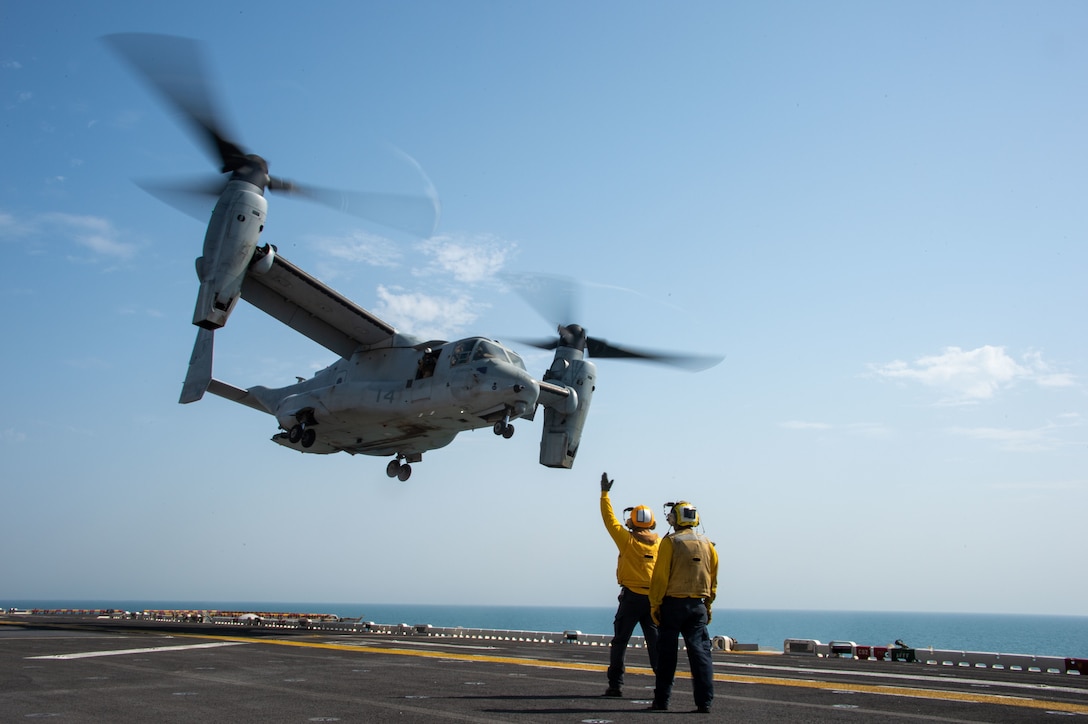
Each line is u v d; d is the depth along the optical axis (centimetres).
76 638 1541
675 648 681
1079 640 15025
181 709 650
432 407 2180
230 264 1820
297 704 682
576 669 1084
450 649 1434
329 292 2128
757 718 631
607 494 828
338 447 2611
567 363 2617
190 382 2450
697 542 695
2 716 611
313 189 1895
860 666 1294
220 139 1861
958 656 1443
